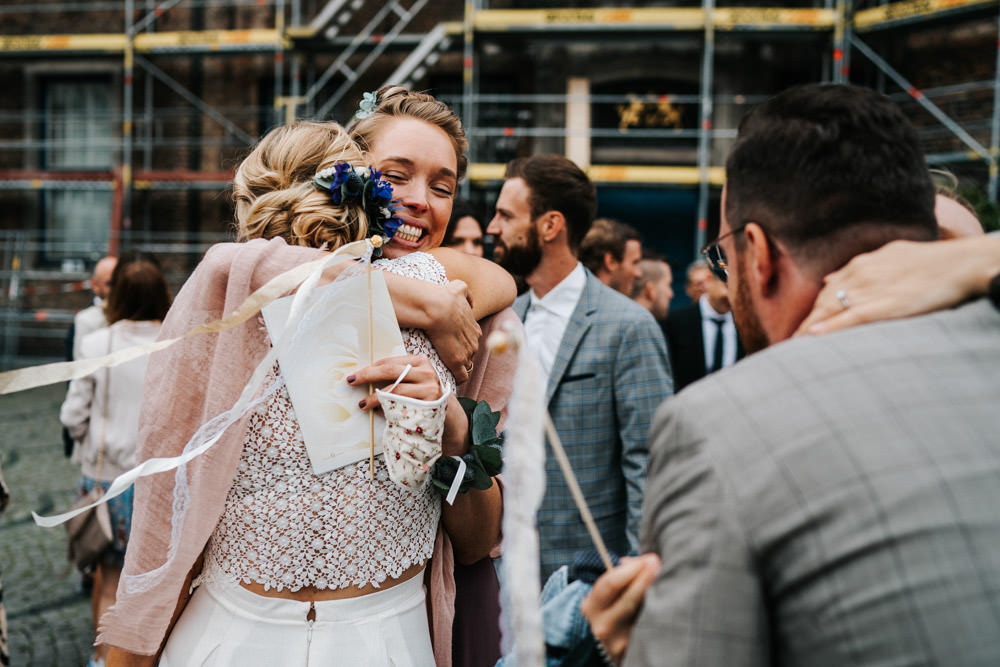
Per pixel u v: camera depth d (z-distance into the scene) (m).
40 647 3.80
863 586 0.81
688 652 0.86
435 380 1.44
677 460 0.94
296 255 1.43
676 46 11.61
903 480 0.83
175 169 13.30
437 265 1.62
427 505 1.53
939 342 0.94
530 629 0.88
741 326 1.15
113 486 1.33
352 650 1.39
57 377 1.22
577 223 2.82
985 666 0.76
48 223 14.00
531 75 12.09
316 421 1.38
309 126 1.62
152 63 13.25
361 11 12.61
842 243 1.04
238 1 13.16
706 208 11.55
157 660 1.49
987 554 0.80
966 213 1.65
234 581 1.41
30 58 13.58
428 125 1.70
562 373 2.64
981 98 10.40
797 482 0.86
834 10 10.88
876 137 1.03
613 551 2.61
